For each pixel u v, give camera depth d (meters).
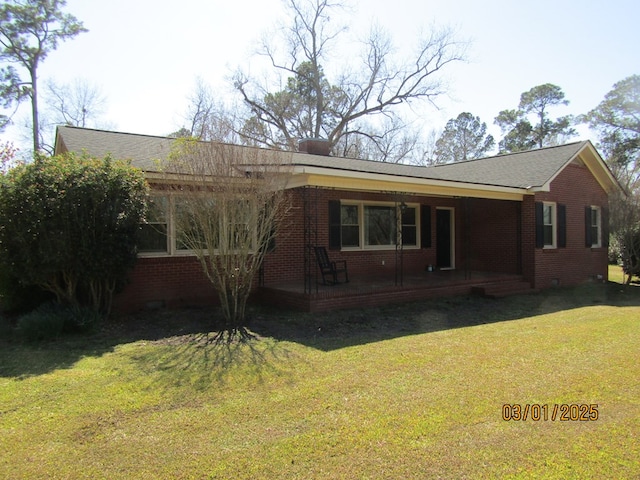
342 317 8.94
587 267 15.55
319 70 32.41
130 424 4.05
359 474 3.20
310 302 9.24
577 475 3.18
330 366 5.75
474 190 12.39
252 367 5.71
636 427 3.94
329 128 33.66
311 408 4.37
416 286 11.02
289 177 8.66
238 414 4.25
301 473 3.22
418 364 5.82
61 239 7.37
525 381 5.13
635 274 16.05
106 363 5.92
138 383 5.13
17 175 7.38
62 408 4.44
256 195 8.02
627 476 3.16
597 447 3.58
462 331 7.96
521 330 8.02
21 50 27.88
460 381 5.14
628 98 37.12
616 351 6.46
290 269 11.84
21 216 7.21
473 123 50.81
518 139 47.91
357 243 13.52
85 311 7.86
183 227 8.35
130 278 9.09
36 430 3.95
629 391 4.80
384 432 3.84
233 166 7.84
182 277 9.93
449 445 3.61
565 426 3.96
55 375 5.43
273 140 28.45
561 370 5.54
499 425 3.97
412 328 8.27
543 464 3.33
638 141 36.22
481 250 15.25
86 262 7.69
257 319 8.75
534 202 13.54
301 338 7.36
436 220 15.56
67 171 7.56
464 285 12.06
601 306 11.01
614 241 19.56
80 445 3.67
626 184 22.61
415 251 14.89
